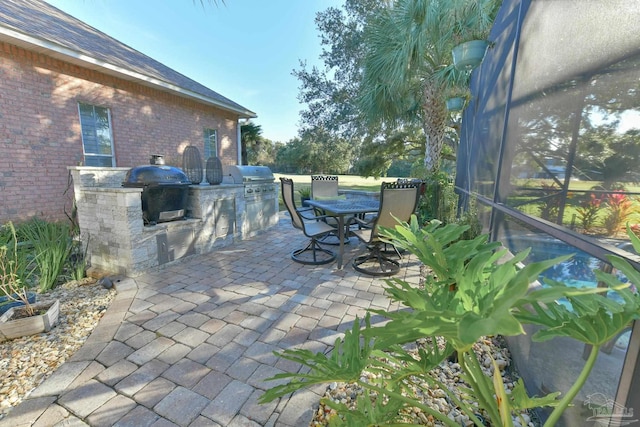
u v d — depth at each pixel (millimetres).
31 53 4531
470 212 3418
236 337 2193
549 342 1490
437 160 6527
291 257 4102
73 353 1988
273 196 6082
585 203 1502
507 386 1767
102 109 5625
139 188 3369
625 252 1159
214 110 8375
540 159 2033
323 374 989
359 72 10141
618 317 663
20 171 4531
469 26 3889
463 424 1428
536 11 2209
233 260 4012
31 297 2535
